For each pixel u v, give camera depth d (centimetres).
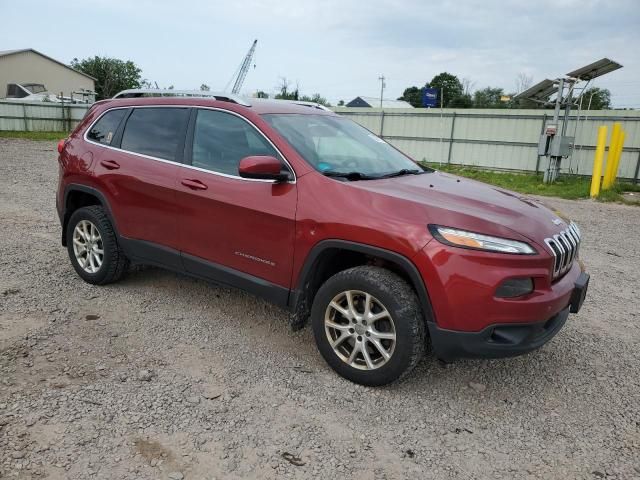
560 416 325
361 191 344
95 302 463
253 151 390
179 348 387
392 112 2156
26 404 304
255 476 259
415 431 303
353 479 262
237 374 354
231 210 385
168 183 425
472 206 340
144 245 452
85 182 488
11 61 4819
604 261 698
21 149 1966
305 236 349
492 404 335
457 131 2020
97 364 356
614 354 412
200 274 423
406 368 324
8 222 749
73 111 3172
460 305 304
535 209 371
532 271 308
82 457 265
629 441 302
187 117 435
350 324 343
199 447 278
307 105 481
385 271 333
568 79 1516
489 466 276
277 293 374
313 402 326
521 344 313
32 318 422
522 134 1872
